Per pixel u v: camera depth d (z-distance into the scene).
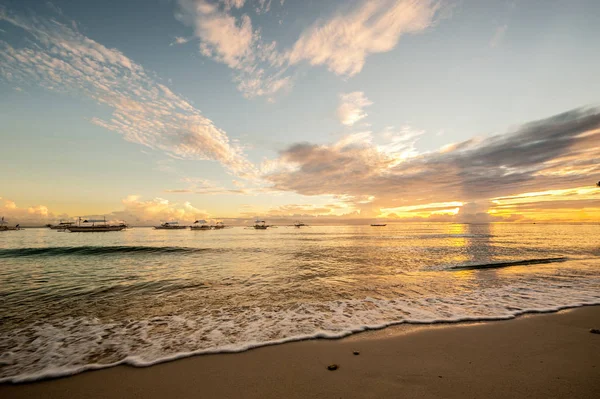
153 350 5.53
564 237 48.88
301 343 5.81
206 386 4.21
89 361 5.08
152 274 14.37
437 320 7.13
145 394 4.03
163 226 169.75
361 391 4.01
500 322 7.00
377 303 8.84
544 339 5.93
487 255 22.08
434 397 3.84
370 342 5.84
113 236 73.81
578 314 7.58
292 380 4.36
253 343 5.82
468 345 5.65
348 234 72.19
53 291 10.66
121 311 8.17
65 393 4.07
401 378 4.38
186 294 10.17
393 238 50.25
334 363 4.92
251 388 4.15
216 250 27.97
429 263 17.78
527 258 19.72
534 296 9.59
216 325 6.96
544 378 4.33
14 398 3.94
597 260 18.75
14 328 6.80
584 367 4.69
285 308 8.38
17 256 23.80
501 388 4.04
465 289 10.70
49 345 5.80
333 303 8.88
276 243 39.31
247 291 10.58
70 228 117.12
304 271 15.09
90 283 12.10
